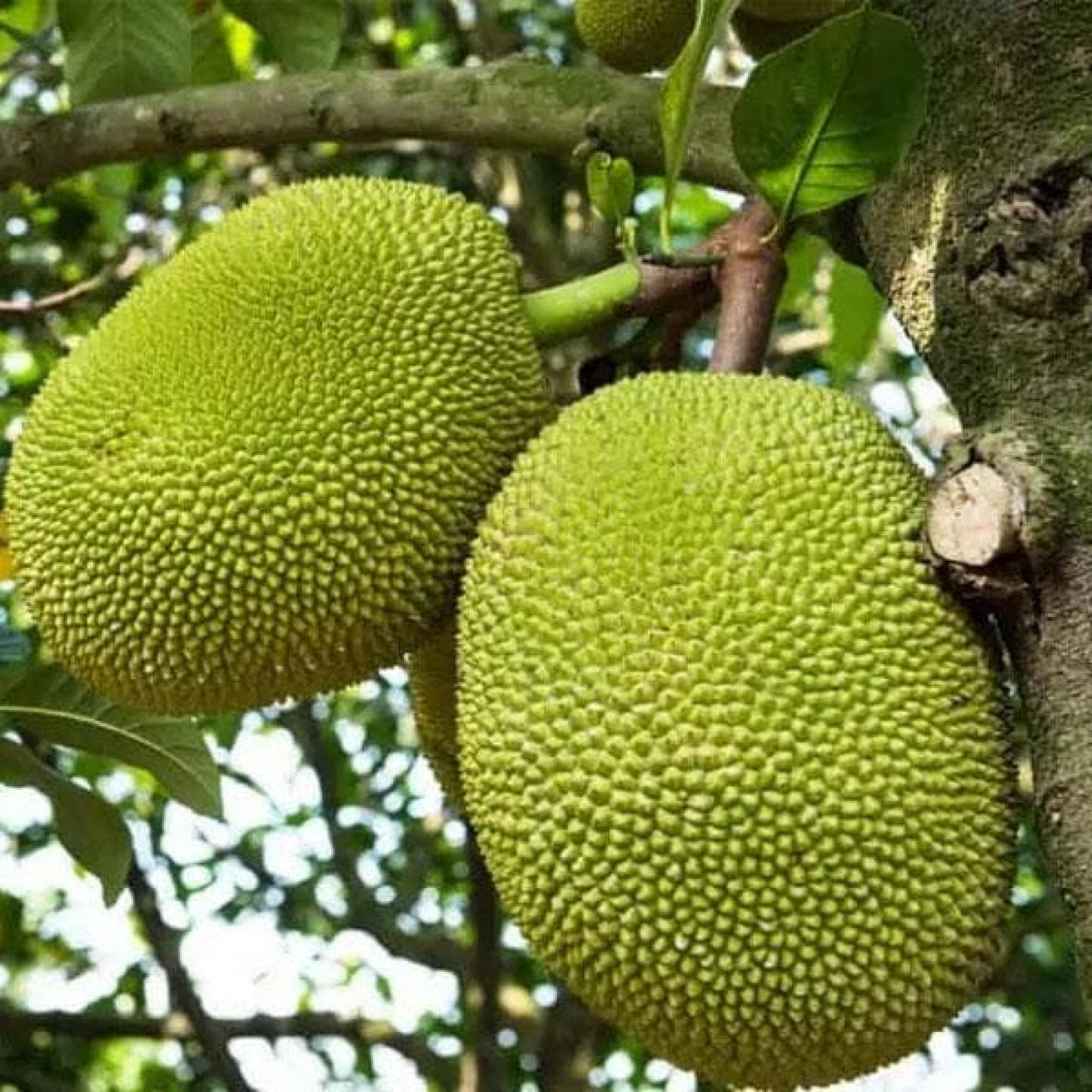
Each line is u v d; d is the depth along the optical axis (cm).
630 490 167
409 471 178
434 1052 418
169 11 239
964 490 166
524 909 167
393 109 212
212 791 221
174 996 387
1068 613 165
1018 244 172
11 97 369
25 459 183
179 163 409
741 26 213
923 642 165
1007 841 166
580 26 220
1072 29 175
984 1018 486
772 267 189
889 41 173
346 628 179
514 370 184
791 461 168
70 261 405
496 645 168
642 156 204
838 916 161
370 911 435
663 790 161
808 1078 168
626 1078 531
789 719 161
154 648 180
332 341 178
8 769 222
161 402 178
